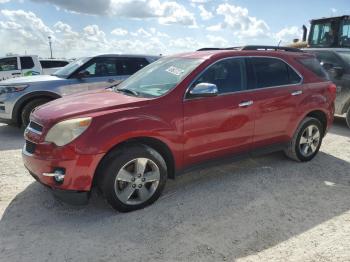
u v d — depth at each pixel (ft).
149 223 12.48
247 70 16.10
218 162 15.49
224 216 12.98
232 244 11.23
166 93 13.87
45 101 26.00
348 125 27.45
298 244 11.21
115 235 11.73
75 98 14.90
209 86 13.85
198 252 10.81
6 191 15.05
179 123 13.83
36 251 10.85
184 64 15.40
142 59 29.99
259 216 13.00
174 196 14.60
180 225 12.35
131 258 10.55
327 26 43.24
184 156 14.29
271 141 17.15
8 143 23.11
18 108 25.39
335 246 11.09
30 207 13.62
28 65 48.75
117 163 12.55
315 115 19.24
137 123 12.83
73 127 12.11
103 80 27.84
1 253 10.73
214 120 14.74
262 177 16.69
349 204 14.03
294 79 17.81
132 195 13.34
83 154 12.00
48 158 12.17
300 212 13.32
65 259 10.48
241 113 15.52
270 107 16.52
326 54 28.99
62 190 12.30
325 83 19.12
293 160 18.97
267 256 10.61
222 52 15.78
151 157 13.23
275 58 17.31
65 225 12.35
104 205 13.79
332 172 17.48
